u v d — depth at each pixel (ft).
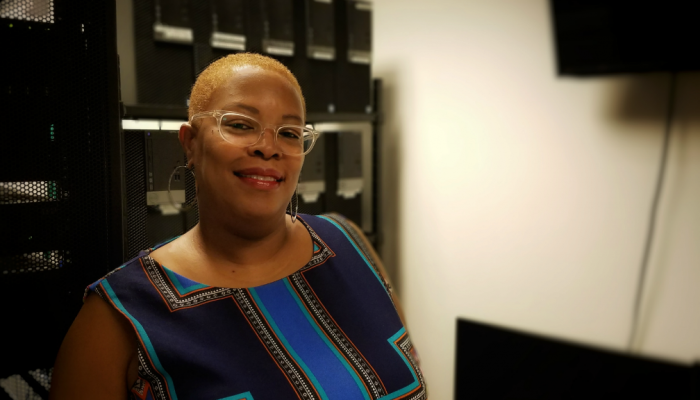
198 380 2.36
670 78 4.91
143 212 3.16
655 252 5.14
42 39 2.75
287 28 6.14
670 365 4.36
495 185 6.44
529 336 5.09
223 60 2.76
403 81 7.42
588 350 4.75
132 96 5.16
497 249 6.50
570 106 5.65
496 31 6.23
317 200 6.68
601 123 5.43
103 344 2.38
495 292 6.57
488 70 6.36
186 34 5.37
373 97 7.46
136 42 5.12
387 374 2.71
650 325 5.21
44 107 2.77
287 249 2.86
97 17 2.83
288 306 2.68
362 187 7.12
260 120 2.52
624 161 5.29
